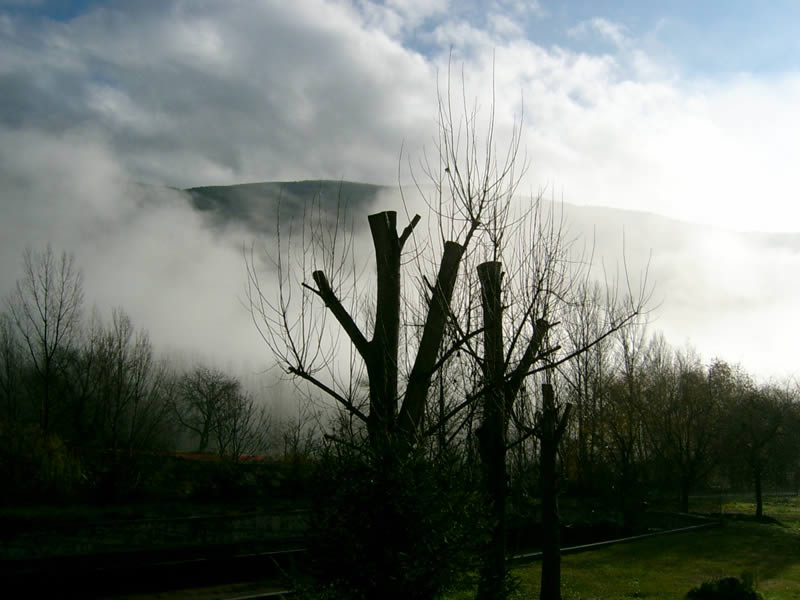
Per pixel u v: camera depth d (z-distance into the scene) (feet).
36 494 81.20
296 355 29.81
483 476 32.60
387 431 25.57
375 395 28.78
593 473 96.78
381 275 30.81
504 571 31.89
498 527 32.17
